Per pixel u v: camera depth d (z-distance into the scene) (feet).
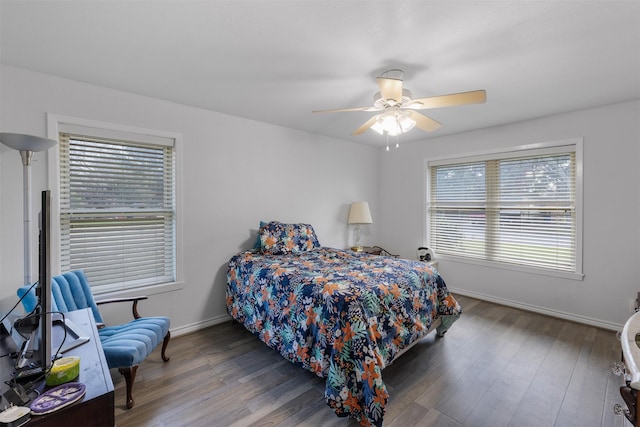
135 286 8.85
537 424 5.62
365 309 6.17
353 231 15.16
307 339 6.54
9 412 2.81
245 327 9.11
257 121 11.27
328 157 13.91
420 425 5.58
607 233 9.70
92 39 5.77
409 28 5.39
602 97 8.86
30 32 5.52
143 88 8.18
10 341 4.66
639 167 9.10
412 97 7.98
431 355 8.13
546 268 11.03
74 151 7.80
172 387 6.75
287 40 5.79
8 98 6.88
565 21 5.17
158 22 5.23
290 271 8.01
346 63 6.70
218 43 5.91
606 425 5.57
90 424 3.13
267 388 6.75
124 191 8.61
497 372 7.32
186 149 9.55
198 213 9.86
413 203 14.98
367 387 5.45
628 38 5.68
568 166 10.53
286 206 12.31
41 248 3.58
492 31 5.47
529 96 8.73
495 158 12.16
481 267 12.78
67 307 6.48
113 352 5.72
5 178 6.84
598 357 7.98
